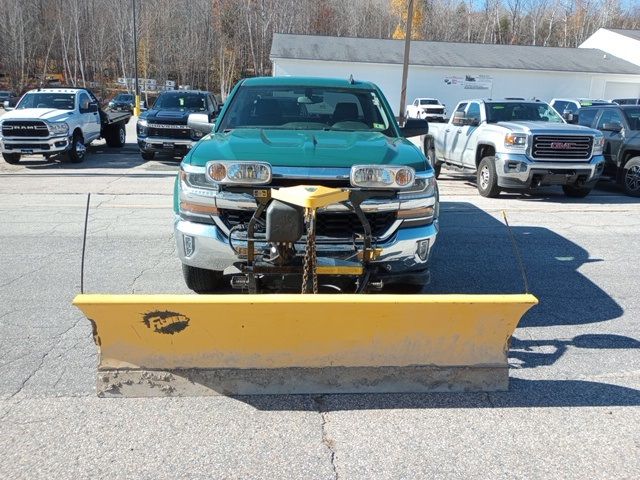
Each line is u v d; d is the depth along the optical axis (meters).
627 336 4.68
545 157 10.52
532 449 3.16
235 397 3.63
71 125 15.41
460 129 12.57
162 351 3.57
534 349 4.42
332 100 5.93
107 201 10.23
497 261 6.84
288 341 3.59
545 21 78.44
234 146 4.47
